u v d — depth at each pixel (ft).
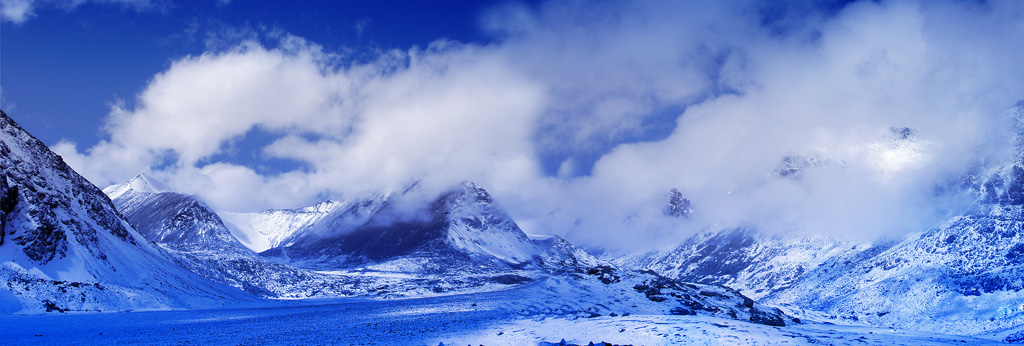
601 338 155.84
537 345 149.38
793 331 163.22
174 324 220.43
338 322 224.12
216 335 177.17
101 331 188.85
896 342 148.66
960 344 153.89
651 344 142.31
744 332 150.20
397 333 179.73
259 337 170.81
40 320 222.07
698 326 161.89
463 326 203.21
